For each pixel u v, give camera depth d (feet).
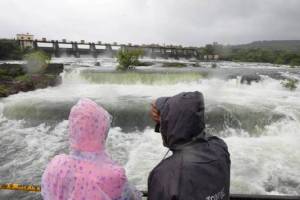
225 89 55.21
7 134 34.76
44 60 71.31
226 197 5.51
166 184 5.01
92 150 5.68
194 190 4.99
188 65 101.76
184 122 5.45
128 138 32.53
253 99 43.73
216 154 5.55
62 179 5.54
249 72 69.67
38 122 37.91
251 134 34.65
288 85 55.67
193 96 5.61
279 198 8.02
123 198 5.63
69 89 56.65
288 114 35.58
